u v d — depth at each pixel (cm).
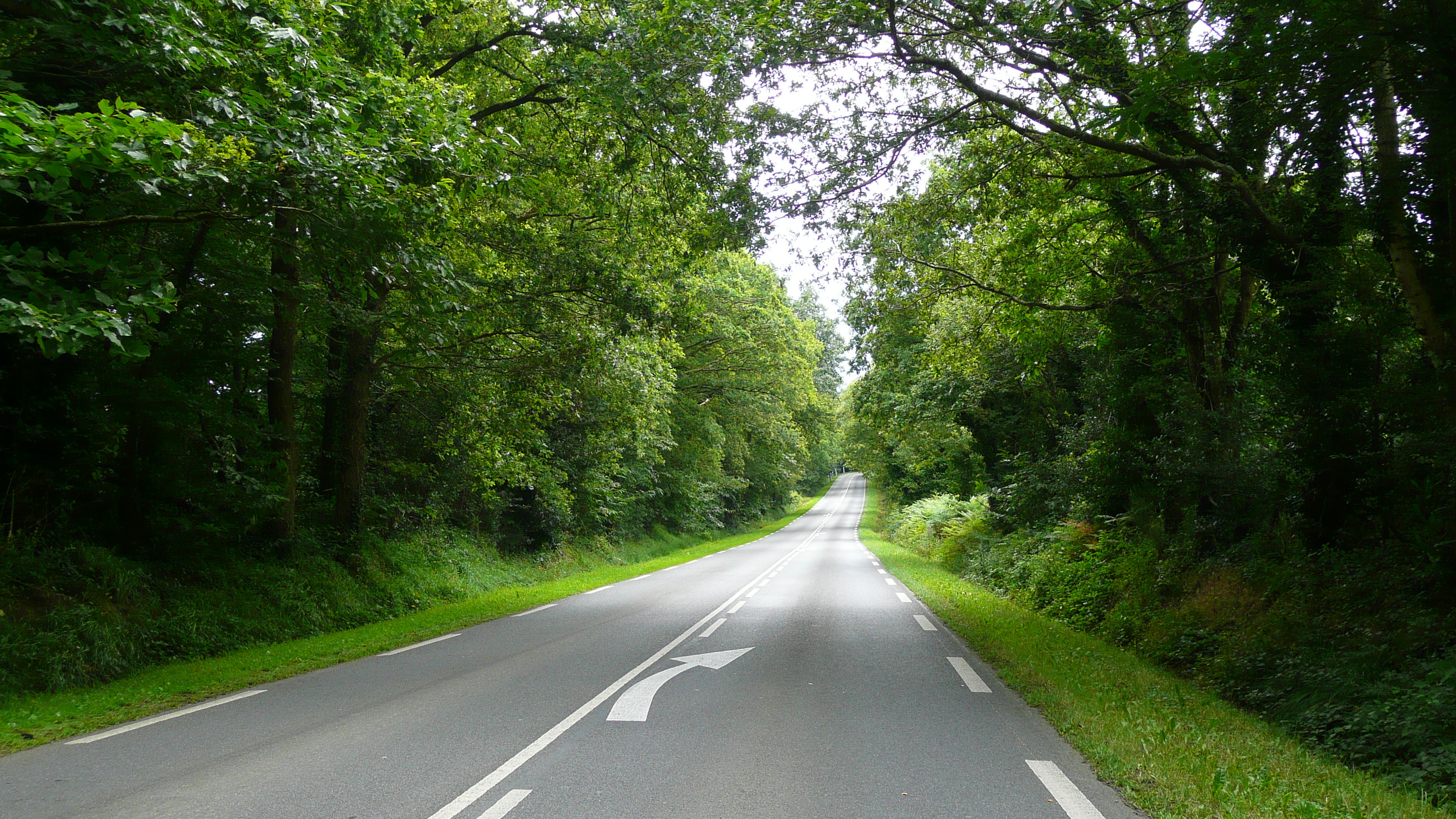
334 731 614
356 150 814
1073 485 1479
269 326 1381
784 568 2555
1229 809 420
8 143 589
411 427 2058
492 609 1498
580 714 665
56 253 644
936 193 1312
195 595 1166
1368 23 640
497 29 1469
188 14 742
